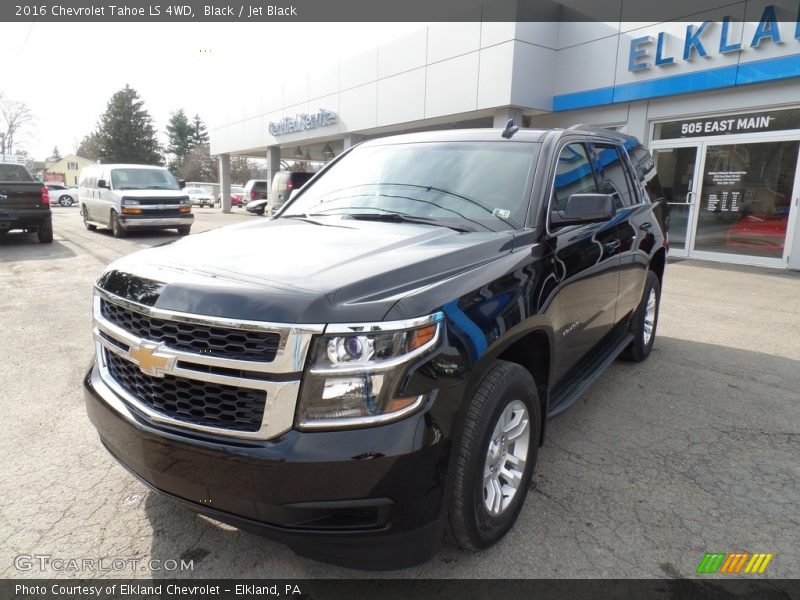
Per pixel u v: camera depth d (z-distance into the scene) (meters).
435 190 3.40
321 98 21.12
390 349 1.97
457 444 2.16
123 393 2.34
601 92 13.23
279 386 1.95
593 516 2.82
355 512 2.04
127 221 14.58
